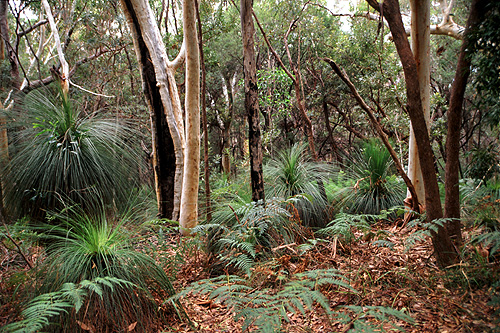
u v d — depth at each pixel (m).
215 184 7.08
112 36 9.10
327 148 13.50
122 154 4.03
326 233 3.74
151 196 5.80
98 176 3.61
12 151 3.80
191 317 2.47
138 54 5.13
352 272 2.71
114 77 9.41
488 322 1.90
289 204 3.62
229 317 2.42
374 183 5.01
